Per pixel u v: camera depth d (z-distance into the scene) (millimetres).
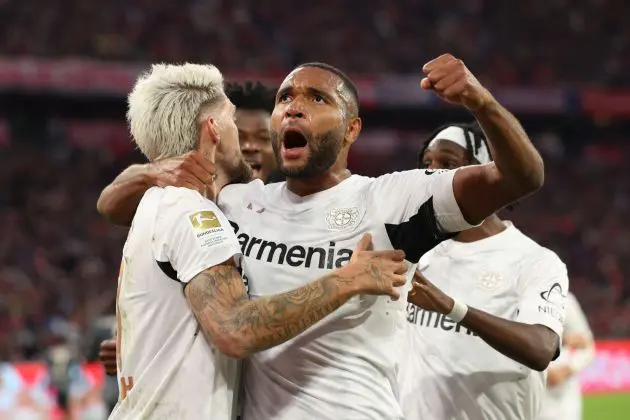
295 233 4863
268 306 4328
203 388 4598
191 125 4957
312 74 4891
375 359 4680
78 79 31750
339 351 4645
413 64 39531
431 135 7066
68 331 22641
